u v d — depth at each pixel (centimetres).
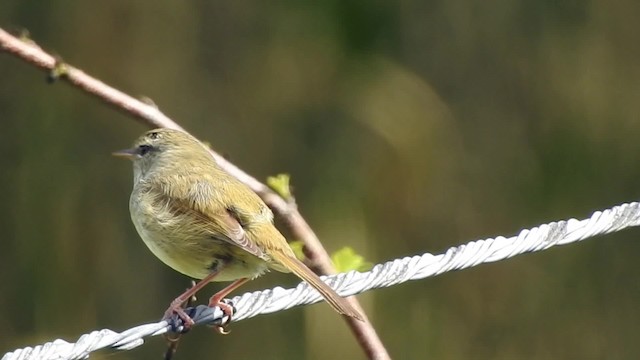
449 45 1520
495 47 1535
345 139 1461
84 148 1497
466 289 1474
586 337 1501
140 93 1462
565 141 1527
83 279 1474
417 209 1450
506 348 1470
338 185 1443
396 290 1449
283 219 888
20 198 1480
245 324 1441
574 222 704
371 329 853
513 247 686
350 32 1474
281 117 1480
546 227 695
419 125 1467
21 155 1488
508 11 1542
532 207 1507
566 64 1537
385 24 1486
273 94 1481
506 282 1489
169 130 860
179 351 1452
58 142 1494
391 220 1441
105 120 1497
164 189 786
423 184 1455
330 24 1474
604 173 1526
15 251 1470
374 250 1423
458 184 1477
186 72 1481
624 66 1537
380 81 1471
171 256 782
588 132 1530
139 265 1488
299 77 1479
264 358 1422
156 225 778
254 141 1476
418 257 682
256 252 729
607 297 1521
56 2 1477
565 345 1492
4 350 1445
